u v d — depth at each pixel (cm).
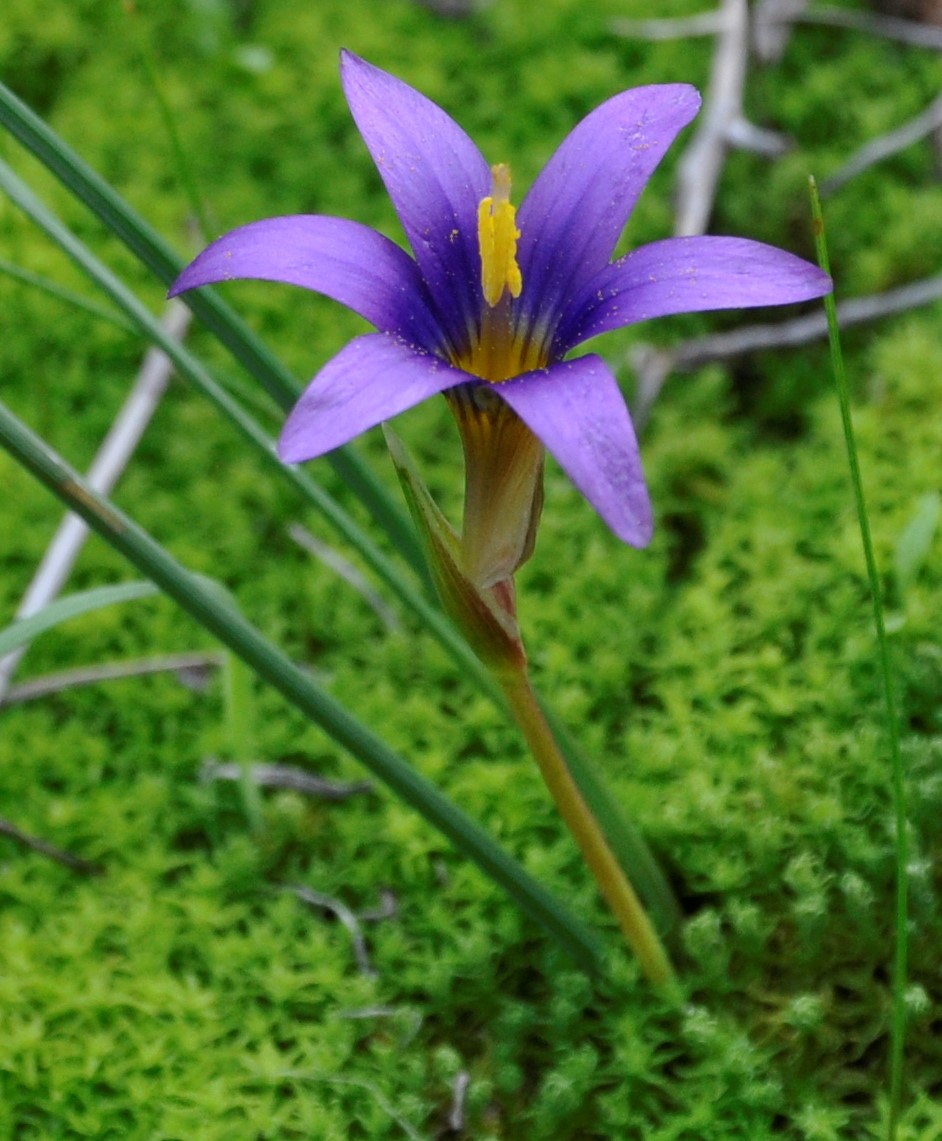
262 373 23
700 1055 23
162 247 23
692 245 21
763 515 27
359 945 24
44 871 25
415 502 22
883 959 24
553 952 24
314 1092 23
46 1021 24
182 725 26
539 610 26
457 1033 24
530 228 22
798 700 25
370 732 23
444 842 25
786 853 24
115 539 22
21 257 27
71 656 26
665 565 27
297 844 25
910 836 23
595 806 23
